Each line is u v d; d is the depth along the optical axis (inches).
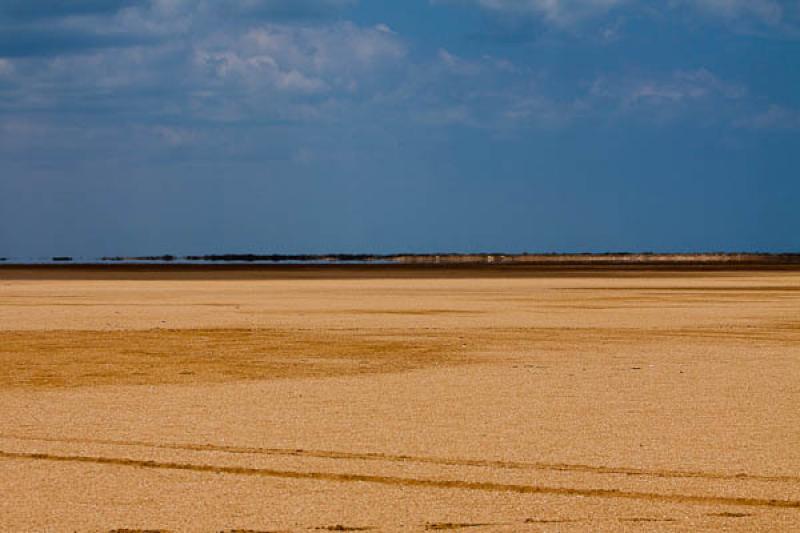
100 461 647.8
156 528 505.7
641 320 1732.3
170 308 2074.3
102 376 1050.1
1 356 1226.6
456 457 655.1
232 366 1130.7
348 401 879.1
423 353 1250.6
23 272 5201.8
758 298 2417.6
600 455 658.8
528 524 512.7
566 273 4827.8
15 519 519.2
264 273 5017.2
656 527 506.9
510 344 1349.7
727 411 817.5
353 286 3238.2
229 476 608.7
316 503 550.3
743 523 512.7
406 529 505.7
